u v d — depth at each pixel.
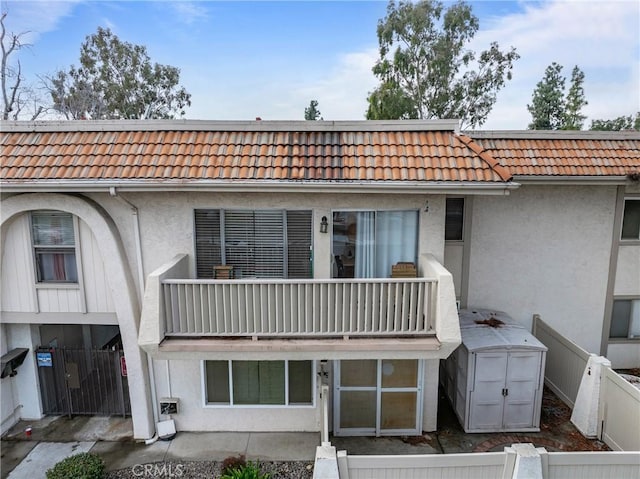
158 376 9.30
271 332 7.64
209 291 7.54
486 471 6.46
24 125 8.86
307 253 8.62
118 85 34.47
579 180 10.14
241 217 8.52
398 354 7.51
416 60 32.03
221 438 9.32
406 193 7.78
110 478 8.09
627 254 11.39
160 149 8.42
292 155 8.26
